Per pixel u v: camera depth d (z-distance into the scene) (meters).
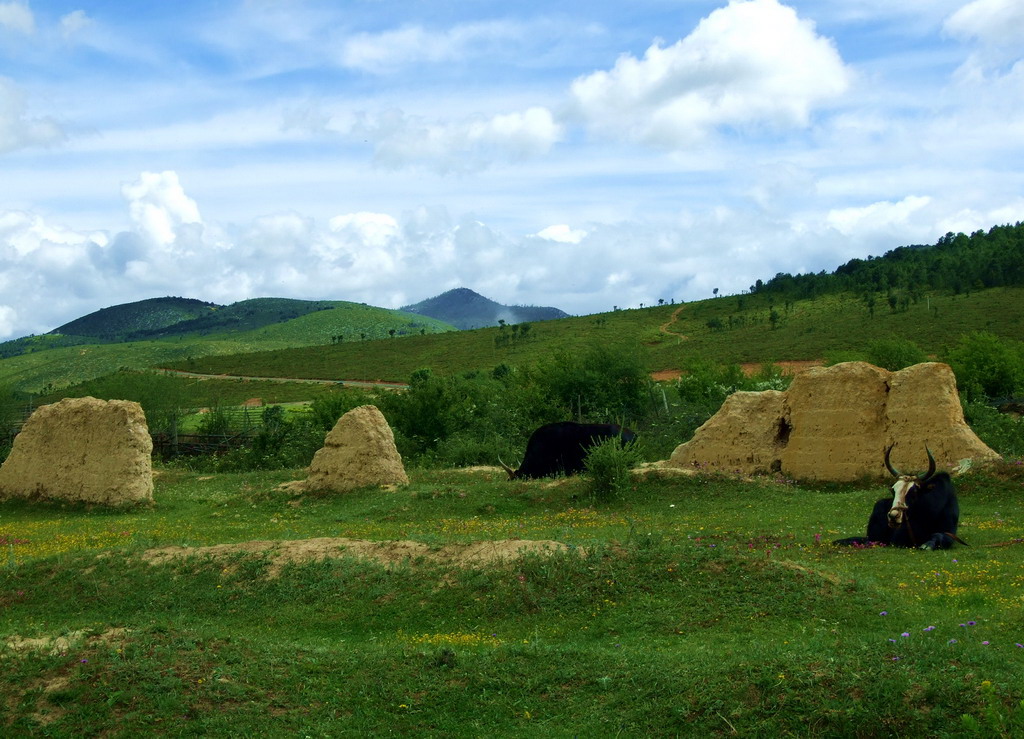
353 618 11.29
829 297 122.69
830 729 6.86
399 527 18.83
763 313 121.00
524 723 7.64
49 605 12.39
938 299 101.50
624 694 7.81
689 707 7.37
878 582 11.30
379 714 7.92
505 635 10.38
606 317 142.25
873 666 7.34
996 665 7.30
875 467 22.17
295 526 19.77
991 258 111.19
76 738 7.53
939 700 6.80
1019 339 77.00
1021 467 19.91
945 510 14.05
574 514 19.83
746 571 11.02
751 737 6.95
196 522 21.81
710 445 25.78
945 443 21.33
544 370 46.06
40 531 20.73
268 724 7.75
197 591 12.41
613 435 26.69
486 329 145.25
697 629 9.92
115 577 12.88
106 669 8.36
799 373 24.20
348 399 46.38
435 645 9.80
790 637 9.28
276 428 44.59
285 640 10.30
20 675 8.28
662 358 97.62
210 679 8.33
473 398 44.56
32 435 26.02
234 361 132.50
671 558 11.52
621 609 10.66
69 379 168.00
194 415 60.22
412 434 41.53
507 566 11.74
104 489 24.81
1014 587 10.55
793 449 23.59
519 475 26.56
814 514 18.08
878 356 52.81
